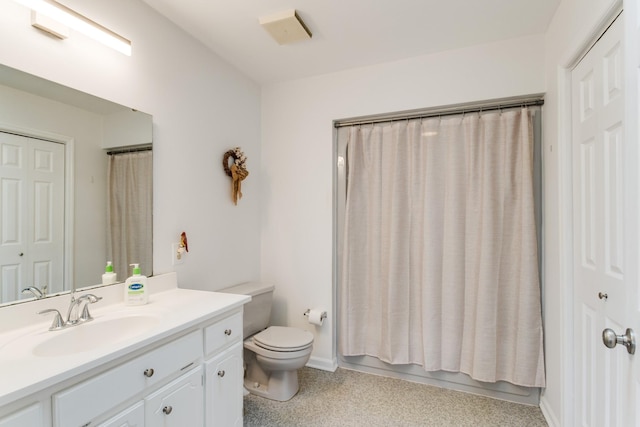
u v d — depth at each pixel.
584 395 1.48
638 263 0.80
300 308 2.67
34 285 1.27
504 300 2.09
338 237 2.64
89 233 1.47
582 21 1.40
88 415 0.95
